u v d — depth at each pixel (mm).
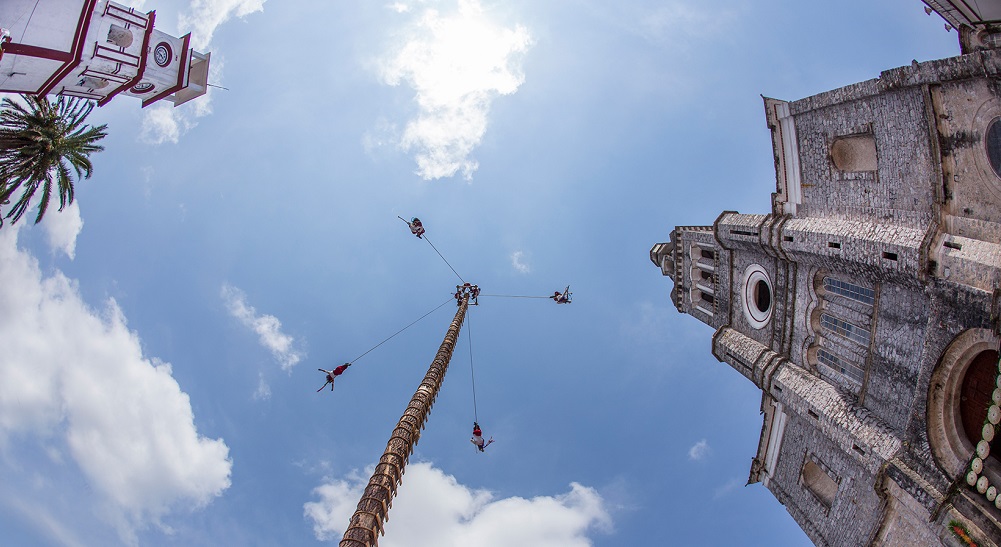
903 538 20891
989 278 17984
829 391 25172
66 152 30141
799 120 27250
